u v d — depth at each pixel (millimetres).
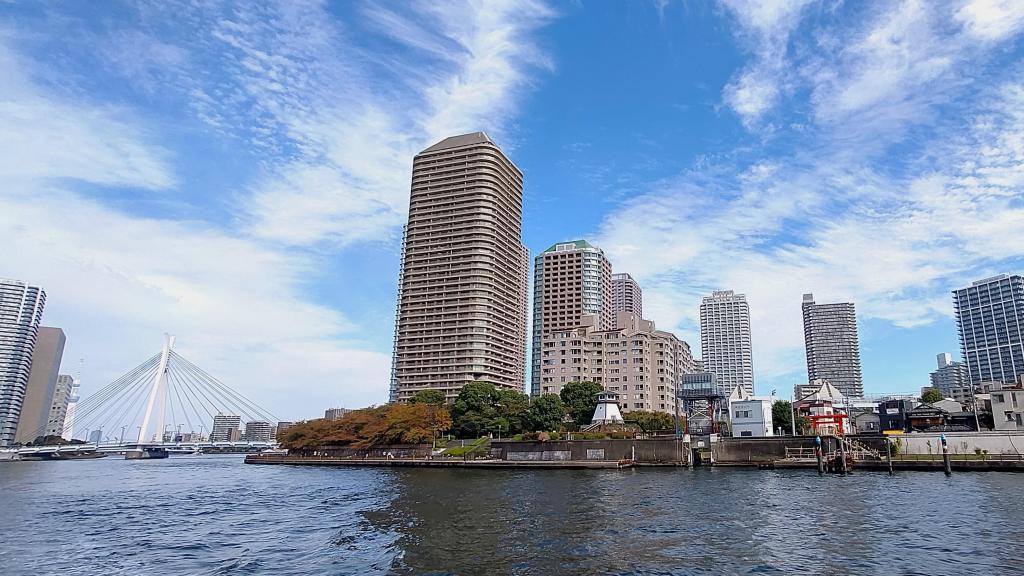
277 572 32938
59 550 39531
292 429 162375
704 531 41281
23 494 74250
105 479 101625
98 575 33219
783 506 51719
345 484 82125
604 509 51656
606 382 194000
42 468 147000
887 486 65125
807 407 133000
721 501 55344
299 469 125125
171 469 137000
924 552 34469
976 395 122188
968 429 111188
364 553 36750
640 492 63375
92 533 45562
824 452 92438
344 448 147125
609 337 198000
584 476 85938
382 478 91938
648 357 195875
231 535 43969
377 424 142625
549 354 198375
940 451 88938
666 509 51125
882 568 31375
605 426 137250
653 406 193750
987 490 59781
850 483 69062
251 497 68000
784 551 35219
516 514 49844
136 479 100812
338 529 45125
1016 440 85875
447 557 35156
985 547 35375
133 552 38625
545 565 33000
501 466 107938
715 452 99375
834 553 34594
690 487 67562
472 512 51469
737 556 34250
